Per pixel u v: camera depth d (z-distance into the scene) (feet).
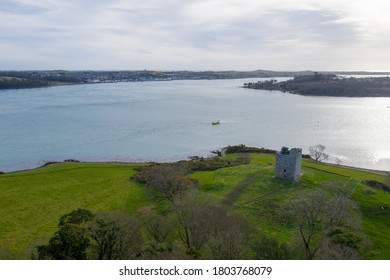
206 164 338.34
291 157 264.31
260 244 165.58
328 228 178.19
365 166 387.55
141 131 551.18
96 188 277.23
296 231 199.62
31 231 206.28
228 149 426.92
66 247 138.62
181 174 293.84
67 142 472.44
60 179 299.17
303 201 204.85
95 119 646.33
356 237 160.35
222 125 609.01
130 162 386.93
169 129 570.05
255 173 287.07
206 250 168.04
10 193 265.13
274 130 571.69
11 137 492.54
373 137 521.65
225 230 169.89
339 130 570.87
